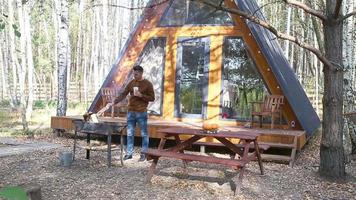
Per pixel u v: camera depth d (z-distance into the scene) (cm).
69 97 2384
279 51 1002
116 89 933
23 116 1039
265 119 846
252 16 502
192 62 894
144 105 662
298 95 908
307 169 635
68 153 608
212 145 759
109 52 2633
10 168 589
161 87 916
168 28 910
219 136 514
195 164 639
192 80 894
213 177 554
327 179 564
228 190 495
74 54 3688
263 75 841
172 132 533
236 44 863
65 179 530
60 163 608
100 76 2273
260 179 556
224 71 872
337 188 527
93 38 2661
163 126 791
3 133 985
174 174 566
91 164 623
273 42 977
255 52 847
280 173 600
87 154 656
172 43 906
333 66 548
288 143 702
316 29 749
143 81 661
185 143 537
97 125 614
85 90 2248
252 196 477
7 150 732
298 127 817
